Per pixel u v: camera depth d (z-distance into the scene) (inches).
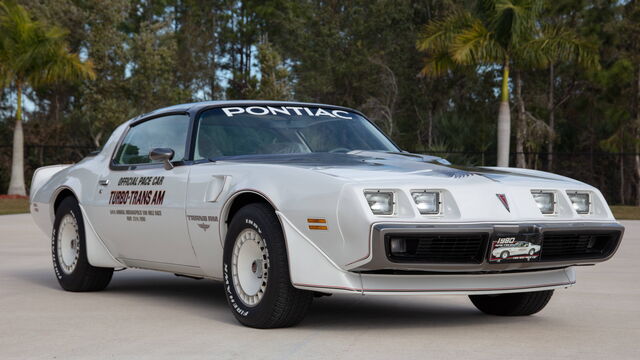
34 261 354.3
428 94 1598.2
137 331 181.2
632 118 1370.6
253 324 183.5
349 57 1686.8
